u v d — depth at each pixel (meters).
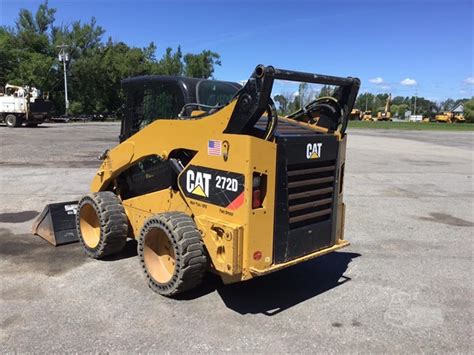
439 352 3.62
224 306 4.34
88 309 4.20
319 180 4.39
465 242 6.81
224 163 3.94
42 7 61.12
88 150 18.25
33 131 30.53
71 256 5.68
